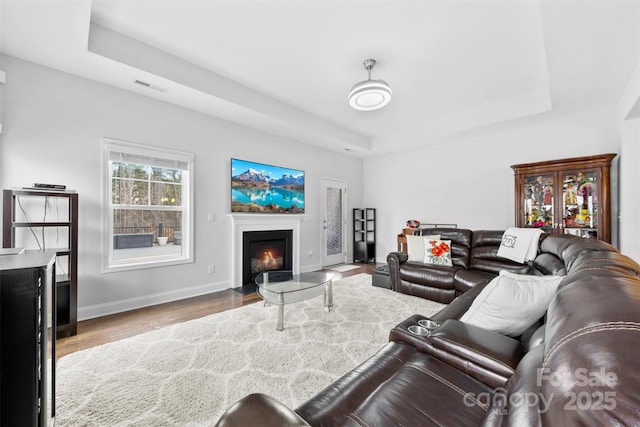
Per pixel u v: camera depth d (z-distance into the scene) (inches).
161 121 131.6
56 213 104.6
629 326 16.6
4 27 81.4
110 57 97.0
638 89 101.8
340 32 97.1
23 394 26.5
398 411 35.5
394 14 88.1
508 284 52.3
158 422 56.0
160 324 105.0
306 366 76.1
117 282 118.5
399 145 212.4
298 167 201.8
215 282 152.5
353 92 110.3
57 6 73.7
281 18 90.5
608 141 141.9
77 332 97.7
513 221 176.2
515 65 117.8
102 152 114.3
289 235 192.1
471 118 169.9
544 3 70.5
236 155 162.7
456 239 150.2
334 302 129.5
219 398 63.2
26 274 26.9
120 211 122.8
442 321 62.2
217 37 100.7
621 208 127.7
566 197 145.1
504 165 179.3
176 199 140.3
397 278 145.4
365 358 80.4
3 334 26.0
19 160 97.3
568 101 131.8
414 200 225.5
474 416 35.0
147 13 88.6
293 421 25.2
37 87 100.6
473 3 83.1
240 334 95.5
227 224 158.4
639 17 74.1
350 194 249.1
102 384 68.1
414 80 131.0
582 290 25.5
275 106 153.9
